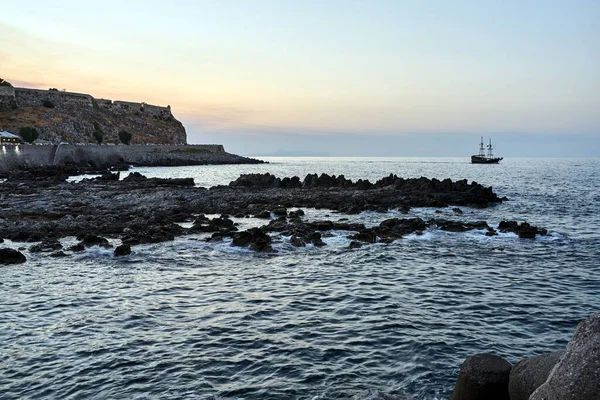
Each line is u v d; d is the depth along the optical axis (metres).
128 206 45.12
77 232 34.25
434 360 13.76
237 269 25.02
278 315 17.69
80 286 21.59
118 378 12.73
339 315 17.67
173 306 18.80
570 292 20.69
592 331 6.61
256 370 13.19
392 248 30.34
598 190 75.88
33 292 20.62
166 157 149.75
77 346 14.82
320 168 163.25
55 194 52.62
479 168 179.88
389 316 17.48
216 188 63.88
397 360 13.78
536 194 68.88
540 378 7.52
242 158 189.88
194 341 15.22
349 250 29.69
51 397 11.77
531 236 33.84
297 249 29.86
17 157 94.94
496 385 8.52
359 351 14.40
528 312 17.95
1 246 29.91
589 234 36.00
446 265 25.89
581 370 6.29
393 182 71.81
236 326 16.53
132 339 15.38
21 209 42.31
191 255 28.19
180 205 47.19
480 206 52.41
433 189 63.41
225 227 36.84
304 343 15.01
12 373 13.02
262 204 49.59
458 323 16.77
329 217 44.31
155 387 12.26
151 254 28.34
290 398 11.68
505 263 26.39
